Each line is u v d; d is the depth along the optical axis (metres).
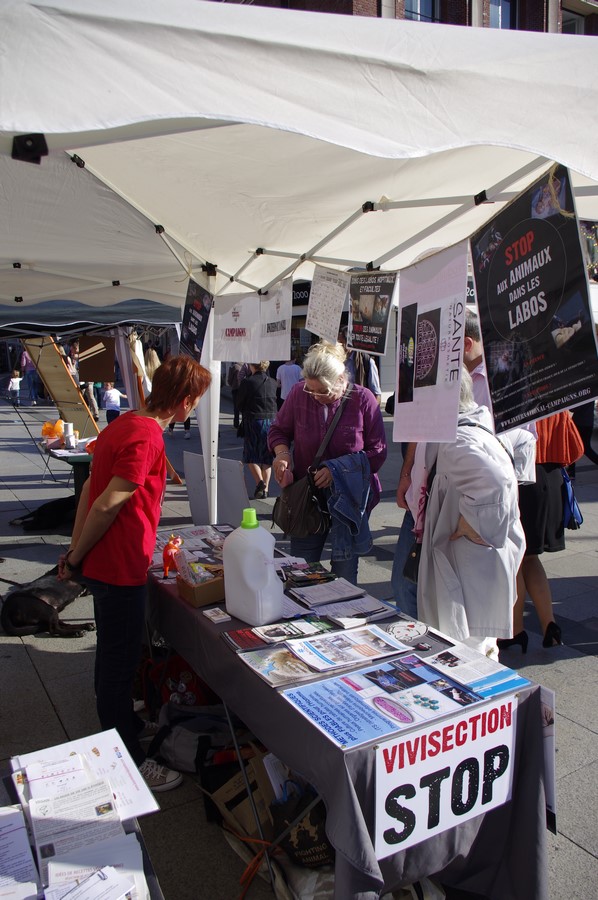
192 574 2.51
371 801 1.62
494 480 2.28
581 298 1.68
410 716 1.72
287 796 2.14
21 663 3.70
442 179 2.74
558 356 1.78
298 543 3.43
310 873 2.04
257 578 2.25
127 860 1.29
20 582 4.93
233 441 12.31
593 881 2.17
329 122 1.48
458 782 1.78
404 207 2.80
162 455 2.45
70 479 9.01
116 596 2.42
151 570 2.89
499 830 1.95
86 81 1.31
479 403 3.10
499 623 2.44
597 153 1.72
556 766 2.77
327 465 3.18
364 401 3.34
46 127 1.26
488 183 2.79
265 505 7.38
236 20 1.49
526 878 1.91
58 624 4.05
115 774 1.52
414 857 1.75
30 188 2.97
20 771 1.54
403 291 2.45
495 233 2.00
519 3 16.62
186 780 2.67
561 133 1.69
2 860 1.28
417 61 1.57
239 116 1.39
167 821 2.46
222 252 4.03
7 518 6.84
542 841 1.91
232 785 2.38
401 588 3.04
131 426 2.37
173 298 5.13
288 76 1.46
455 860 1.88
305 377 3.22
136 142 2.40
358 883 1.57
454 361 2.14
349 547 3.21
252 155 2.49
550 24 16.98
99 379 7.91
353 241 3.76
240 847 2.28
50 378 7.77
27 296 4.61
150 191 3.03
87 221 3.41
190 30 1.39
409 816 1.70
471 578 2.44
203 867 2.24
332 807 1.60
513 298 1.94
